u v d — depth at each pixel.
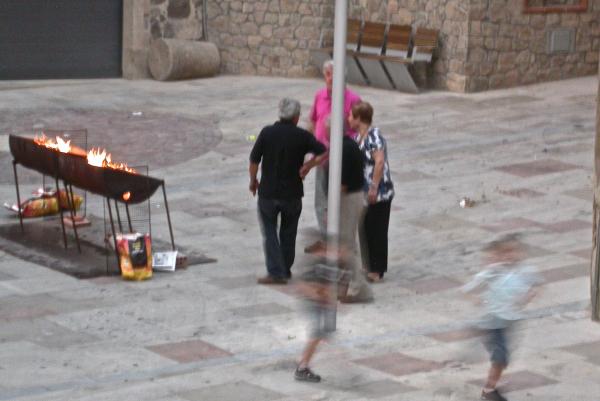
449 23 35.81
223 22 39.81
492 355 14.52
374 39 37.12
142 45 39.12
